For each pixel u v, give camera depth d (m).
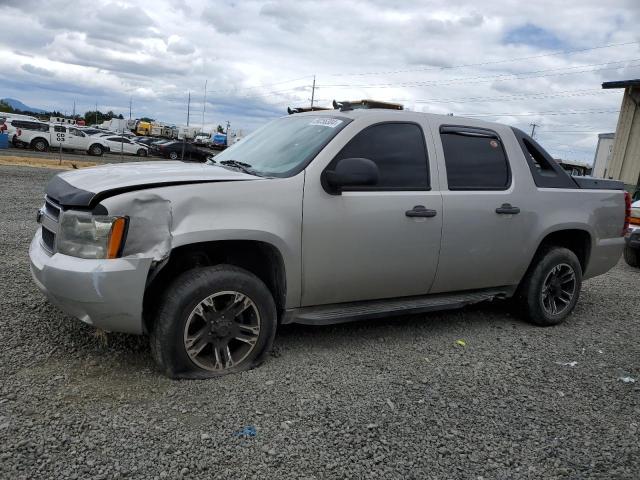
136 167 3.87
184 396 3.21
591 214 5.19
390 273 4.08
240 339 3.56
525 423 3.23
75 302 3.14
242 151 4.45
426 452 2.86
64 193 3.33
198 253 3.61
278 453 2.75
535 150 5.03
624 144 15.66
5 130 31.70
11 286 4.91
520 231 4.70
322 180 3.75
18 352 3.58
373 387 3.54
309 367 3.76
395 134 4.17
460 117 4.64
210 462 2.63
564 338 4.82
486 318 5.24
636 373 4.11
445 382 3.71
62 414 2.91
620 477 2.77
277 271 3.73
